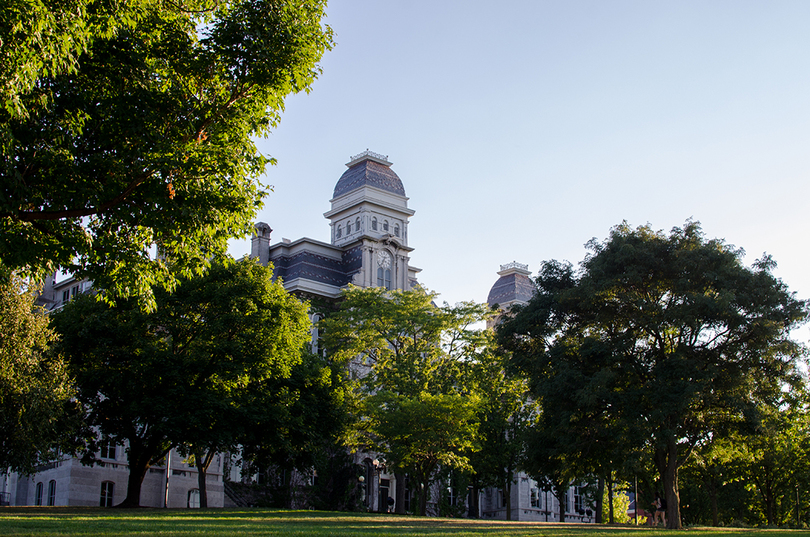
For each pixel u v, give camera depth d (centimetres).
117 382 4503
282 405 4972
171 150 2212
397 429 5484
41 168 2153
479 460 6981
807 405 6150
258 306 4944
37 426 3744
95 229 2417
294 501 7475
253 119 2470
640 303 4541
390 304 6556
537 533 3059
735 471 6994
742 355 4612
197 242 2462
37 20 1802
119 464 6216
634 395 4491
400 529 2933
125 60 2275
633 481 6669
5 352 3669
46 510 3809
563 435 4769
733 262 4653
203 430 4538
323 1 2467
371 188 9750
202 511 4191
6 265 2241
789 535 3750
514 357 5244
